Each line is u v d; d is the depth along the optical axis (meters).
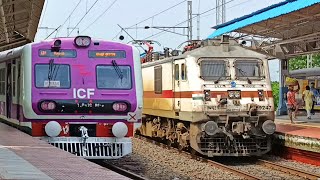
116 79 13.23
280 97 29.38
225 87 16.50
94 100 12.98
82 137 12.80
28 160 9.31
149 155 17.39
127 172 12.80
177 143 19.28
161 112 19.75
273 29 22.89
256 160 16.72
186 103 16.88
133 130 13.26
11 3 22.17
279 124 21.55
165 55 20.27
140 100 13.33
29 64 12.91
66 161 9.52
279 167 14.89
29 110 12.73
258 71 16.94
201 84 16.44
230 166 15.69
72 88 12.97
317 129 18.55
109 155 13.00
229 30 22.77
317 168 15.01
